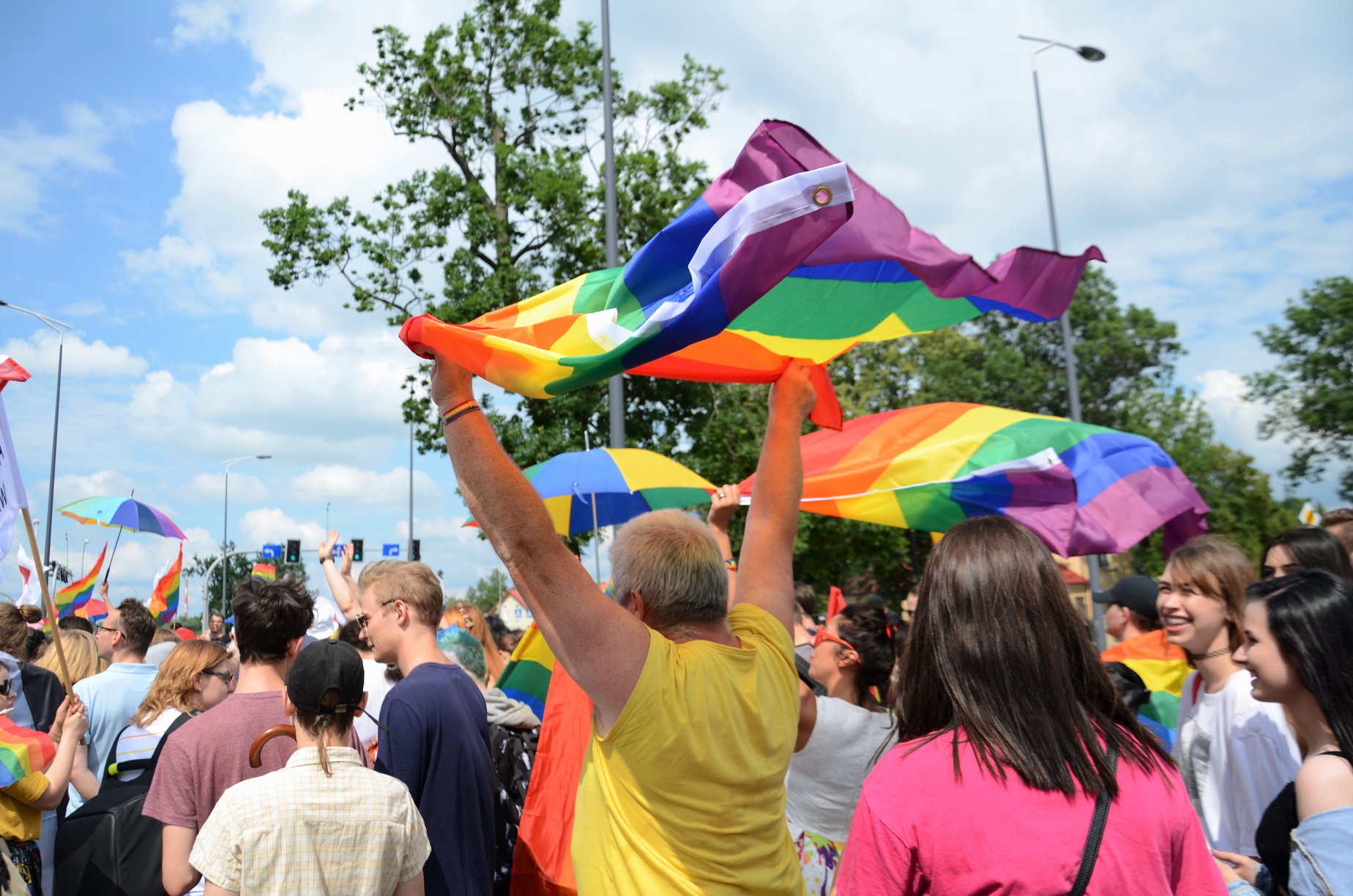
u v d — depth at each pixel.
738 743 2.03
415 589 3.51
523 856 3.29
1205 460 37.47
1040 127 18.88
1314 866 2.10
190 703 3.94
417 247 18.52
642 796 1.96
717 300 1.72
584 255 18.52
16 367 3.04
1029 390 39.22
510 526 1.93
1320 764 2.23
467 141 19.22
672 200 18.17
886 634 3.67
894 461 4.12
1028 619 1.80
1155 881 1.66
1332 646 2.29
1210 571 3.27
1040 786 1.68
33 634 6.26
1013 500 4.04
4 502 3.06
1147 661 4.97
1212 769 3.16
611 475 5.25
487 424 2.03
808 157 2.01
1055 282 2.55
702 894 1.93
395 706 3.19
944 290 2.39
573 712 3.39
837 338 2.66
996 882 1.63
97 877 3.21
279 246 18.34
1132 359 41.34
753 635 2.32
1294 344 34.19
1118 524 4.91
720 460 18.61
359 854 2.65
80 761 4.34
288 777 2.66
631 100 18.84
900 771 1.77
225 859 2.56
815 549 21.55
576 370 1.87
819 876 3.35
